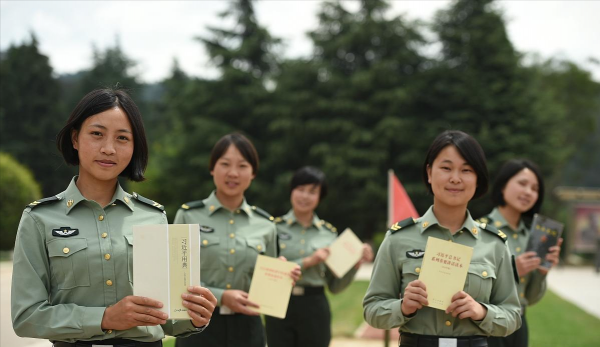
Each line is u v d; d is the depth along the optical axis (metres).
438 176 2.70
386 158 21.89
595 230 20.11
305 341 4.78
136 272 2.12
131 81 40.38
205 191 23.19
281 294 3.72
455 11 23.56
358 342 6.66
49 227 2.20
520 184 3.94
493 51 22.58
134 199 2.49
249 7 26.09
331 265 4.83
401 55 22.78
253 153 3.96
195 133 23.91
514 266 2.88
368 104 22.19
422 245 2.75
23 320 2.08
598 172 44.38
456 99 22.19
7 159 12.41
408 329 2.69
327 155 21.56
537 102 22.61
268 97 24.47
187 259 2.18
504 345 3.75
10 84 30.72
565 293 12.12
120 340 2.21
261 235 4.01
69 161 2.39
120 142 2.28
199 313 2.17
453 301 2.49
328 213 22.61
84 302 2.19
